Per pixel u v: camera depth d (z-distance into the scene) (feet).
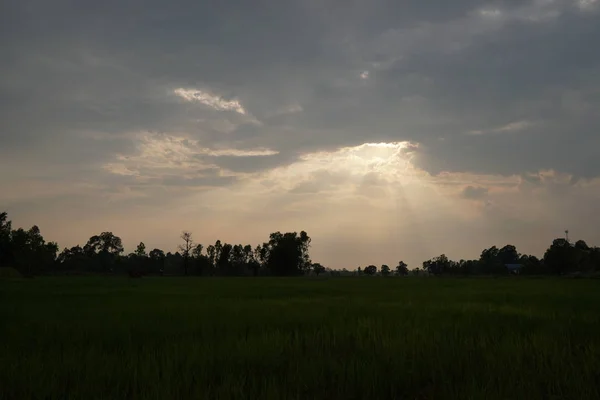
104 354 33.58
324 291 126.41
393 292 120.06
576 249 388.57
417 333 40.88
